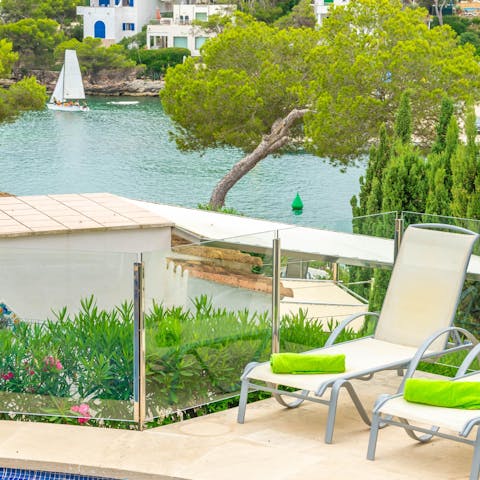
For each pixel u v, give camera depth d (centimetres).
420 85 2353
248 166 2777
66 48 7019
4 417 632
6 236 1029
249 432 602
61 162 4672
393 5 2570
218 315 646
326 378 588
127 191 4059
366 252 729
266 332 681
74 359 614
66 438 585
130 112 6494
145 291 596
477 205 894
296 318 700
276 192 3916
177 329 620
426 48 2342
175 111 2711
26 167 4556
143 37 7888
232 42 2692
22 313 613
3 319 618
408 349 653
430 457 565
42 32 6906
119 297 600
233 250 646
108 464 545
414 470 543
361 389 693
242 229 1124
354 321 729
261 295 673
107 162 4678
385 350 649
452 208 916
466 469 547
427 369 750
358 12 2542
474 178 903
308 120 2561
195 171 4434
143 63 7444
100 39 7138
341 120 2381
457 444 588
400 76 2353
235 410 646
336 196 3809
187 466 545
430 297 666
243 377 614
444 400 541
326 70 2453
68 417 622
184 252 616
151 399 615
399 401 553
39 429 600
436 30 2497
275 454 565
